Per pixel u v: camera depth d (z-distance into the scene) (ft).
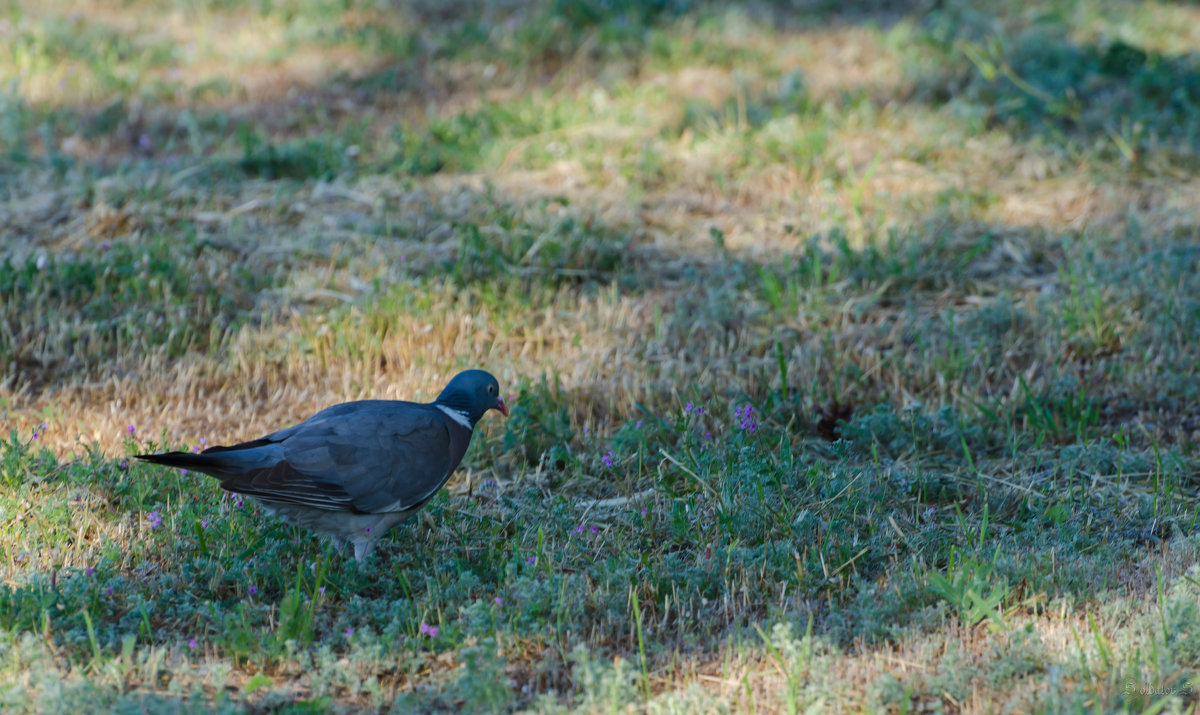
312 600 26.21
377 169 58.49
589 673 22.99
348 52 77.41
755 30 80.94
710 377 39.78
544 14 81.71
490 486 34.47
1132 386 39.40
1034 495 32.71
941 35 77.00
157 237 48.39
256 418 38.01
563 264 48.98
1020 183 56.49
